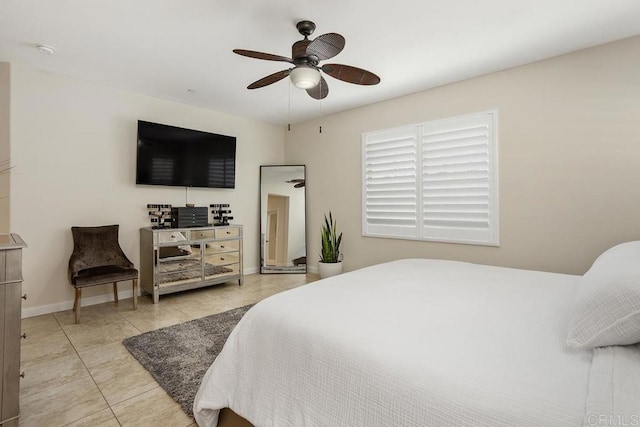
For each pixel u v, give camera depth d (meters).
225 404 1.30
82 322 2.83
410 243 3.76
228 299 3.54
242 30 2.35
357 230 4.26
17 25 2.27
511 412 0.72
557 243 2.77
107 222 3.45
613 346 0.91
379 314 1.30
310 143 4.84
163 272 3.45
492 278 1.95
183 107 4.05
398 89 3.54
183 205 4.08
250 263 4.86
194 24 2.27
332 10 2.10
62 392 1.78
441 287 1.73
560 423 0.67
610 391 0.71
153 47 2.60
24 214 2.94
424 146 3.58
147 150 3.63
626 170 2.45
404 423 0.84
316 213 4.76
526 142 2.91
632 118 2.42
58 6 2.05
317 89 2.63
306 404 1.06
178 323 2.80
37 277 3.02
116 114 3.50
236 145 4.64
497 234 3.10
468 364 0.90
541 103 2.82
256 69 3.02
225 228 4.02
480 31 2.35
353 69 2.30
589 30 2.33
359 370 0.97
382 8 2.07
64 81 3.14
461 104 3.30
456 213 3.36
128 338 2.47
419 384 0.85
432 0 1.99
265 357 1.24
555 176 2.76
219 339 2.46
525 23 2.24
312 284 1.80
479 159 3.20
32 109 2.97
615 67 2.48
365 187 4.14
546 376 0.82
